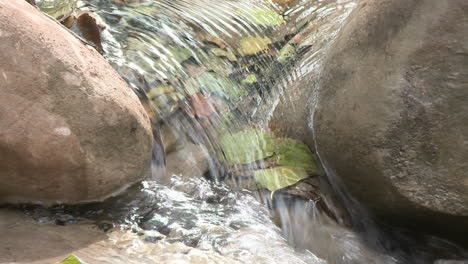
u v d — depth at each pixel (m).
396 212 2.72
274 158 2.84
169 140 2.76
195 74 2.91
